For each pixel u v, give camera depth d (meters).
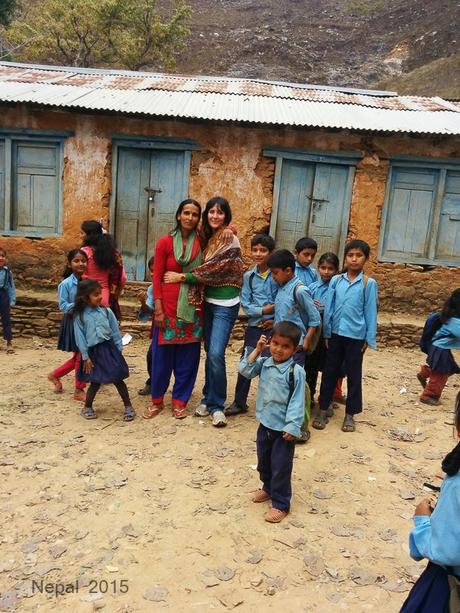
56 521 3.61
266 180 8.15
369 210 8.22
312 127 7.48
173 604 2.96
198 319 5.08
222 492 4.02
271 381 3.67
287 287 4.72
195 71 31.12
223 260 4.83
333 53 34.44
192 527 3.60
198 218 4.93
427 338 5.98
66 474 4.18
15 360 7.09
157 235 8.35
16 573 3.14
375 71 31.02
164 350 5.13
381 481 4.27
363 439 4.97
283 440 3.65
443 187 8.16
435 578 2.17
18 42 23.95
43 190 8.23
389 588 3.14
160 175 8.20
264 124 7.53
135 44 25.02
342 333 4.90
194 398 5.82
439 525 2.04
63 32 24.03
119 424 5.10
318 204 8.28
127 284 8.36
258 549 3.42
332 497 4.03
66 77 9.71
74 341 5.32
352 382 5.01
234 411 5.34
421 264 8.39
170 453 4.55
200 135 8.02
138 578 3.14
